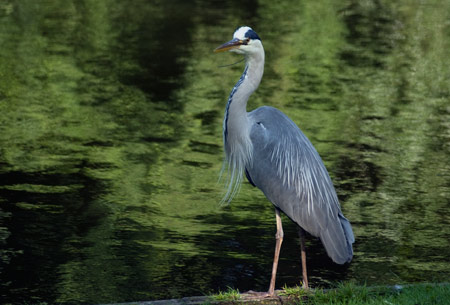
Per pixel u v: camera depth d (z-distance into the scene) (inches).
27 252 393.4
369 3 1387.8
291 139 322.3
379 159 578.6
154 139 615.5
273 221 456.8
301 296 305.4
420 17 1259.8
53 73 816.9
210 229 438.3
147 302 299.1
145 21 1128.8
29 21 1093.8
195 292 352.2
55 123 646.5
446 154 594.6
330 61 936.9
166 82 804.0
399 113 719.7
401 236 432.1
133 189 499.8
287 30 1115.9
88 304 335.0
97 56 903.1
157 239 419.2
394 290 311.3
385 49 1016.9
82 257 390.0
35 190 489.4
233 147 332.8
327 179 324.2
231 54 949.8
